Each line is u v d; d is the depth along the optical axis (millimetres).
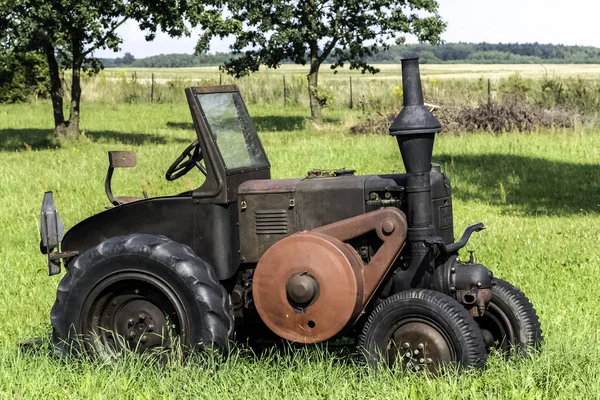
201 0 30750
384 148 22531
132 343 6590
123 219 6844
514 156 21812
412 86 6328
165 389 5922
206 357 6277
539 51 192250
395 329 6156
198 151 7016
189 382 5988
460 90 38219
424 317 6062
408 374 6004
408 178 6348
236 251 6734
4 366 6449
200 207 6652
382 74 104625
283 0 36406
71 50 29906
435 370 6000
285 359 6480
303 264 6238
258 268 6363
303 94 47844
